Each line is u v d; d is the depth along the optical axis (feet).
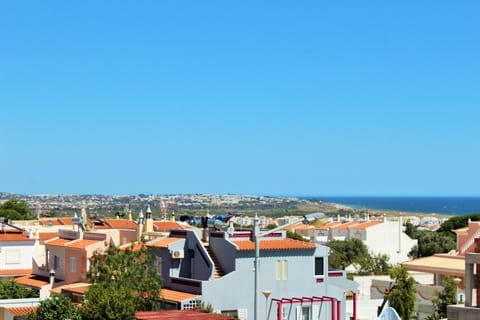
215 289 166.61
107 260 168.86
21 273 254.06
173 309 164.96
